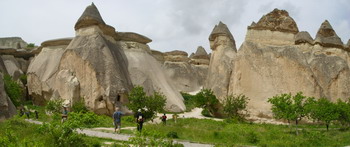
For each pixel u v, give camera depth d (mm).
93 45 39125
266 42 37719
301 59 36312
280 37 37906
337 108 23641
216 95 42531
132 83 42250
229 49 48000
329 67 40938
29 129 14875
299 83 35500
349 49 45750
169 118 33969
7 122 17219
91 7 42188
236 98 35125
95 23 41094
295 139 18047
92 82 36938
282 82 35719
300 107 21766
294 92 35250
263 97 35469
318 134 19062
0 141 9422
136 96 27484
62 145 11562
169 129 19891
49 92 41062
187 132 19328
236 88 37188
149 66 46000
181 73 62188
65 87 37969
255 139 17922
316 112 23453
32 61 51594
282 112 22297
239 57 38094
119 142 14945
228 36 49406
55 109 33375
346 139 18875
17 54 54844
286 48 37062
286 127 27875
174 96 44969
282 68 36188
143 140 10320
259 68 36625
